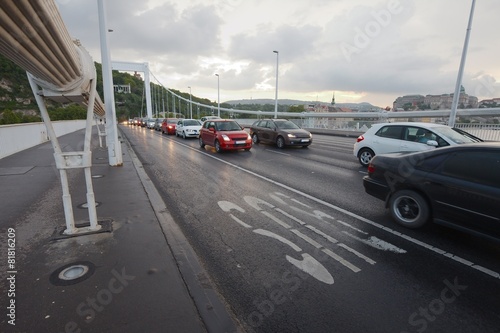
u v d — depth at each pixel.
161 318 2.11
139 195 5.08
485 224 3.11
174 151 12.35
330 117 44.06
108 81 7.43
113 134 7.66
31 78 3.06
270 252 3.29
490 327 2.15
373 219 4.29
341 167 8.47
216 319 2.13
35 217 3.99
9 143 10.26
